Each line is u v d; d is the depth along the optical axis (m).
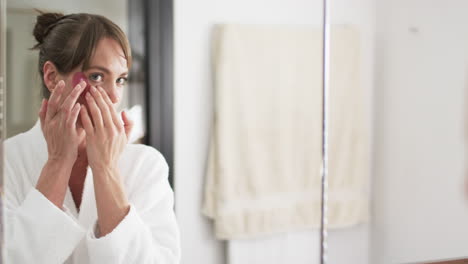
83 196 0.84
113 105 0.87
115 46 0.87
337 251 1.09
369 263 1.12
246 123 0.97
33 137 0.84
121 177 0.85
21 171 0.83
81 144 0.85
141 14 0.89
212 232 0.96
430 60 1.12
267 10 0.98
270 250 1.01
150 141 0.90
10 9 0.82
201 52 0.93
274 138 1.00
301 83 1.02
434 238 1.16
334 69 1.05
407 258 1.14
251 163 0.98
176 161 0.92
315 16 1.02
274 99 0.99
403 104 1.11
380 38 1.08
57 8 0.84
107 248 0.76
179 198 0.93
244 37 0.96
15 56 0.83
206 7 0.93
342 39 1.05
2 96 0.81
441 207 1.16
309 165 1.03
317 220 1.05
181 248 0.94
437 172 1.15
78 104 0.85
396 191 1.12
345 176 1.08
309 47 1.02
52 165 0.83
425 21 1.11
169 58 0.91
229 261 0.98
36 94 0.84
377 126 1.10
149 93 0.90
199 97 0.94
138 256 0.79
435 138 1.14
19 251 0.80
